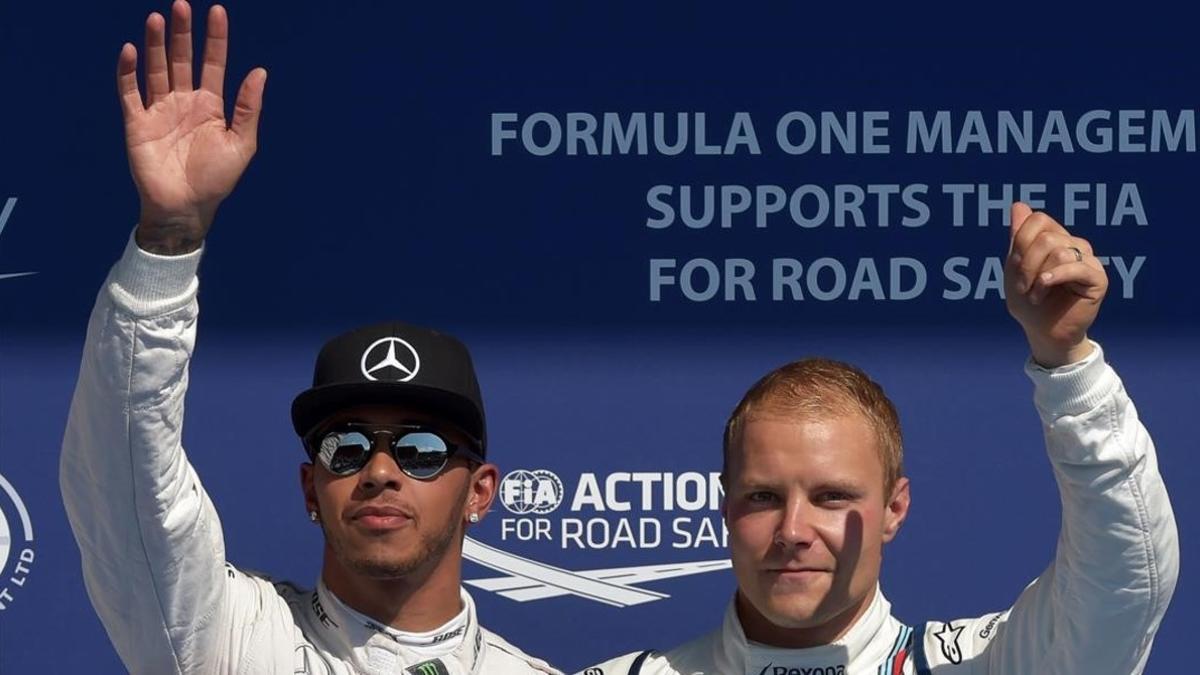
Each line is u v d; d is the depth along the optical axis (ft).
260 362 49.39
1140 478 32.73
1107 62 49.39
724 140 49.52
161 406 33.04
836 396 36.45
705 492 49.47
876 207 49.42
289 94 49.57
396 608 38.19
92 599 35.47
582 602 49.55
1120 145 49.34
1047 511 49.16
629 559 49.55
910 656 37.17
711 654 38.63
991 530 49.19
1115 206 49.32
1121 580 33.04
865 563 35.83
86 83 49.49
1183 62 49.34
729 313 49.47
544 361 49.52
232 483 49.26
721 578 49.52
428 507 37.70
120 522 33.68
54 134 49.42
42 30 49.44
